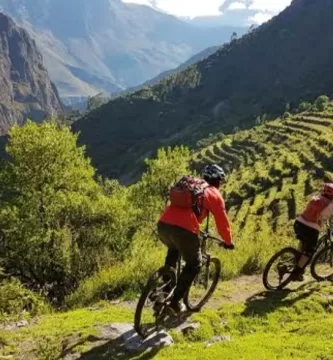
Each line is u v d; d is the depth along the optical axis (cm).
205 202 745
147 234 2842
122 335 763
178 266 796
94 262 2112
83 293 1182
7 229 2372
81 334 773
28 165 2584
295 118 14375
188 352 700
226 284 1045
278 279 1070
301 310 888
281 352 677
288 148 11219
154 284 734
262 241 1404
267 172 9506
